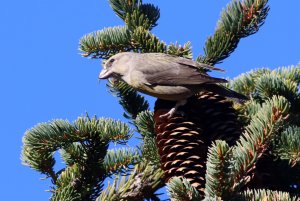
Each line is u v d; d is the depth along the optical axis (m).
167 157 9.30
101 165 9.95
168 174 9.14
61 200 9.05
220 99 10.41
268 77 10.54
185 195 7.50
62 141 9.91
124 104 11.69
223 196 7.56
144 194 8.80
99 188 9.84
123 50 11.64
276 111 7.96
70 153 10.01
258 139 7.91
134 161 9.98
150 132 10.41
